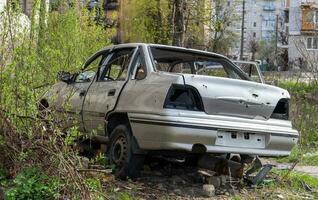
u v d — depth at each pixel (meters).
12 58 5.60
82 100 7.49
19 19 5.79
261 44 59.06
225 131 6.33
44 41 7.76
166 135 5.98
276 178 7.54
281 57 40.00
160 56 7.55
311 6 61.62
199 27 18.86
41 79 6.19
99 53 7.88
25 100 5.42
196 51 7.68
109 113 6.83
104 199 5.56
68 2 10.72
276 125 6.82
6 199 5.05
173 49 7.36
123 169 6.48
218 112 6.34
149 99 6.25
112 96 6.90
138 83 6.59
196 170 7.53
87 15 11.45
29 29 6.11
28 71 5.65
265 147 6.70
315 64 16.39
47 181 5.17
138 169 6.52
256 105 6.64
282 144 6.85
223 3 25.55
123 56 7.28
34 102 5.43
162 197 6.12
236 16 27.81
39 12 7.50
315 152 11.30
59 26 9.41
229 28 33.41
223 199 6.33
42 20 8.02
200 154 6.68
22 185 5.10
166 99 6.06
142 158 6.48
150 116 6.14
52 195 5.10
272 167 8.06
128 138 6.47
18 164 5.30
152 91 6.27
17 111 5.39
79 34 9.92
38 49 6.51
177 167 7.62
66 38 9.12
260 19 94.56
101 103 7.07
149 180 6.85
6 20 5.69
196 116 6.12
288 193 7.02
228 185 6.93
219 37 22.61
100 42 11.27
